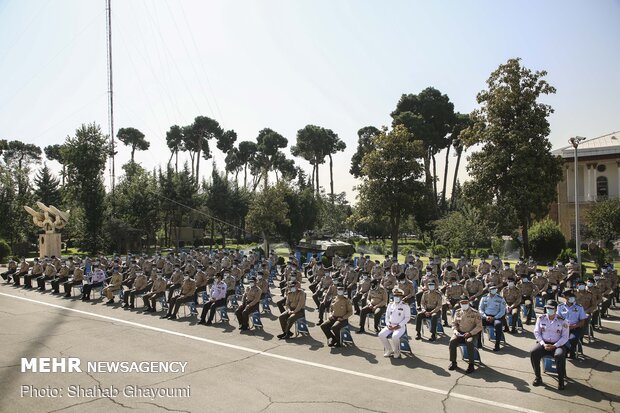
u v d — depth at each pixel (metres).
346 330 12.27
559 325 9.30
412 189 33.50
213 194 56.16
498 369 10.10
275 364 10.55
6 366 10.55
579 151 46.38
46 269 22.98
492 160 29.50
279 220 41.91
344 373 9.87
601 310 15.14
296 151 78.12
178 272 18.73
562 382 8.81
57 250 35.06
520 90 29.75
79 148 44.56
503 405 8.04
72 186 45.06
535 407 7.94
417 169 33.31
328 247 34.19
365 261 23.08
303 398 8.42
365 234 70.06
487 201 30.73
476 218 31.05
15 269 25.62
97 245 43.69
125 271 23.81
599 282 15.28
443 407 7.96
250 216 41.22
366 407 7.98
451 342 10.12
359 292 16.69
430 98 61.53
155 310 17.27
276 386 9.08
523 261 21.83
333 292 15.30
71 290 22.42
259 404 8.16
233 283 17.45
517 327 13.82
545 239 32.62
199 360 10.91
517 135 28.72
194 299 16.33
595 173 45.91
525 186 28.69
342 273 20.56
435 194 60.91
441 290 18.36
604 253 29.88
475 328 10.05
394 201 33.25
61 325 14.80
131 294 17.88
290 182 51.50
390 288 17.81
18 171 49.41
